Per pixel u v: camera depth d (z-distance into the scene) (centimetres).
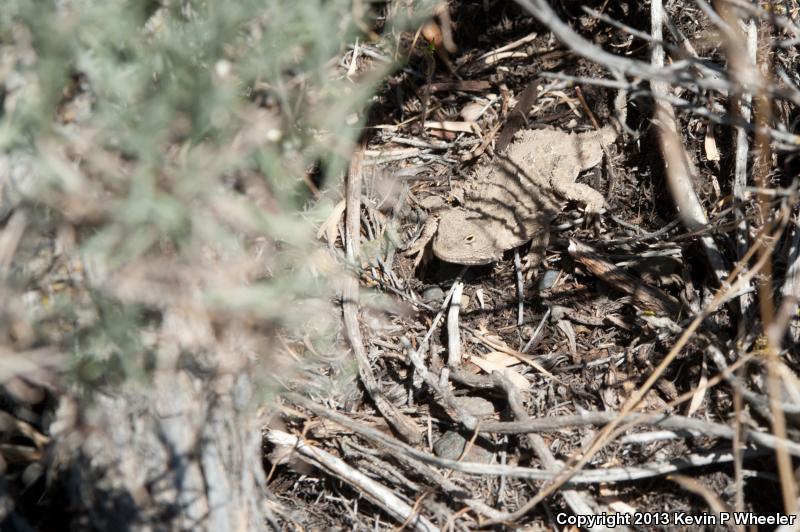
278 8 212
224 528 232
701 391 300
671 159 346
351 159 363
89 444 227
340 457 307
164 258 215
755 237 323
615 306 352
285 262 291
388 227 383
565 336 351
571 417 285
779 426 245
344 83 351
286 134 228
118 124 202
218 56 210
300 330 325
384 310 356
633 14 397
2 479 239
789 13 365
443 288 380
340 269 328
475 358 346
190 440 226
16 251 215
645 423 289
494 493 298
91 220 207
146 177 189
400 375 341
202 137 209
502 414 325
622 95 389
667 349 322
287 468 307
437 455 311
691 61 273
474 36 423
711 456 281
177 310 219
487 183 393
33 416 243
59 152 201
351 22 249
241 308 223
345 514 299
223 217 215
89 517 232
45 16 194
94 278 210
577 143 390
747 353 298
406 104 412
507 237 377
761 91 257
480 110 414
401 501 293
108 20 197
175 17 216
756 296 310
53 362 207
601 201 371
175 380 223
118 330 200
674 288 346
